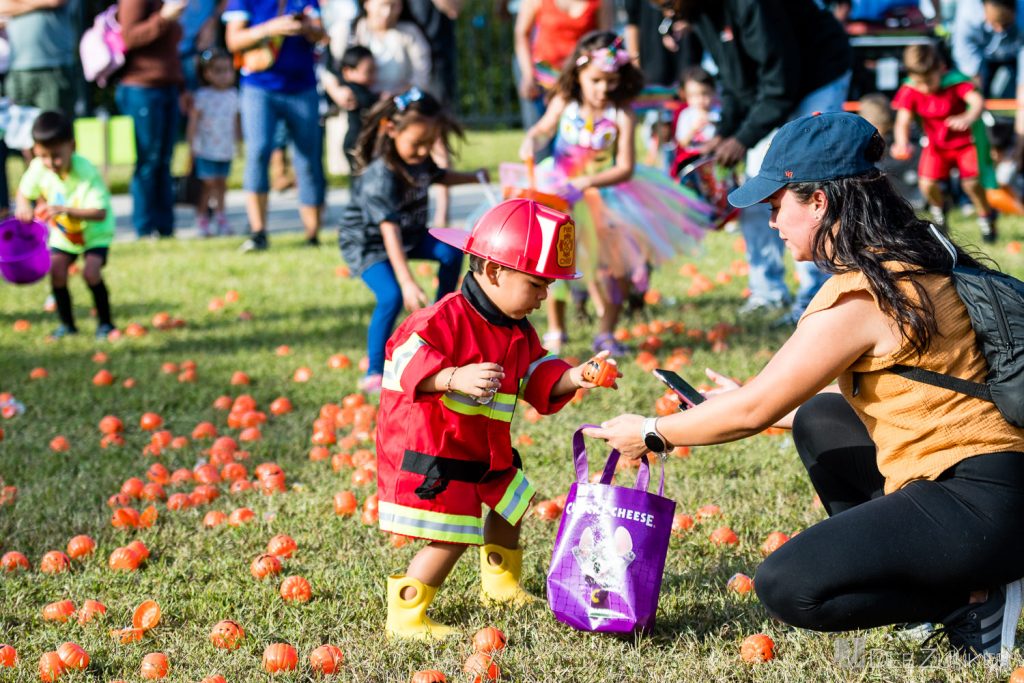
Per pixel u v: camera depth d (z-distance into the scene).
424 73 11.62
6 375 8.30
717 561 4.74
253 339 9.31
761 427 3.62
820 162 3.53
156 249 14.19
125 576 4.77
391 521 4.06
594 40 7.54
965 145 11.69
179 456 6.45
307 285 11.55
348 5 11.91
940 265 3.48
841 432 4.09
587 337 8.82
